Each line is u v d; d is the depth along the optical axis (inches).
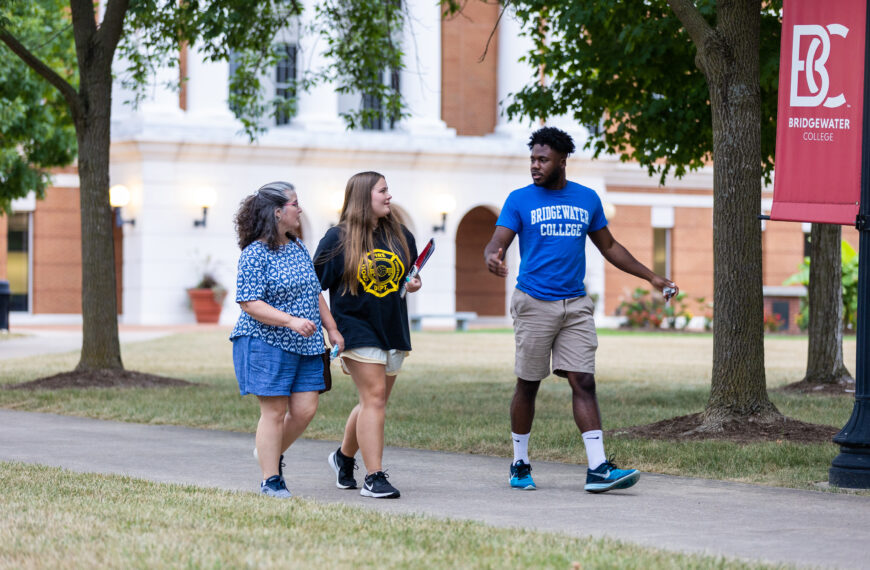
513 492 395.2
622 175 2214.6
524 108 816.9
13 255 1959.9
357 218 383.6
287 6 941.2
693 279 2269.9
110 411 671.8
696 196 2271.2
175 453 498.3
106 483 388.8
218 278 1884.8
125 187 1876.2
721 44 533.6
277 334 375.2
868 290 409.4
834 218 444.8
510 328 1962.4
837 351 823.7
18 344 1368.1
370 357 381.1
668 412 673.0
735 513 351.3
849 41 442.6
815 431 526.9
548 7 798.5
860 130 442.9
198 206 1879.9
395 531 301.4
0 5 827.4
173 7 895.1
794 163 450.0
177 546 276.7
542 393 808.9
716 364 549.3
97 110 827.4
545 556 270.1
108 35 824.9
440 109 2086.6
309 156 1931.6
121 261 2033.7
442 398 762.8
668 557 271.9
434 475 436.8
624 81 781.3
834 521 337.4
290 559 263.3
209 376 930.1
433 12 2003.0
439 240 2017.7
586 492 394.6
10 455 487.8
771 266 2271.2
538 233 399.2
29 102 1312.7
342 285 382.9
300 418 383.6
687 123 757.9
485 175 2049.7
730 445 498.9
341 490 402.0
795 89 449.4
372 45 968.9
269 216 374.3
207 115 1888.5
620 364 1107.3
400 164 1991.9
